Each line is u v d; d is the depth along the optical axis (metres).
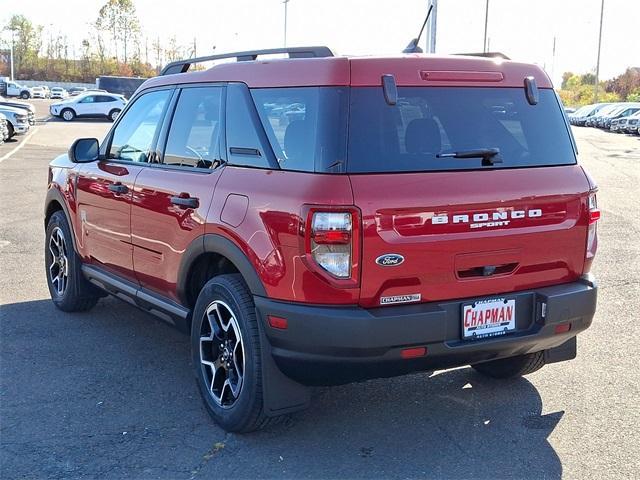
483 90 3.97
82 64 109.12
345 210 3.40
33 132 30.80
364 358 3.47
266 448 3.92
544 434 4.10
